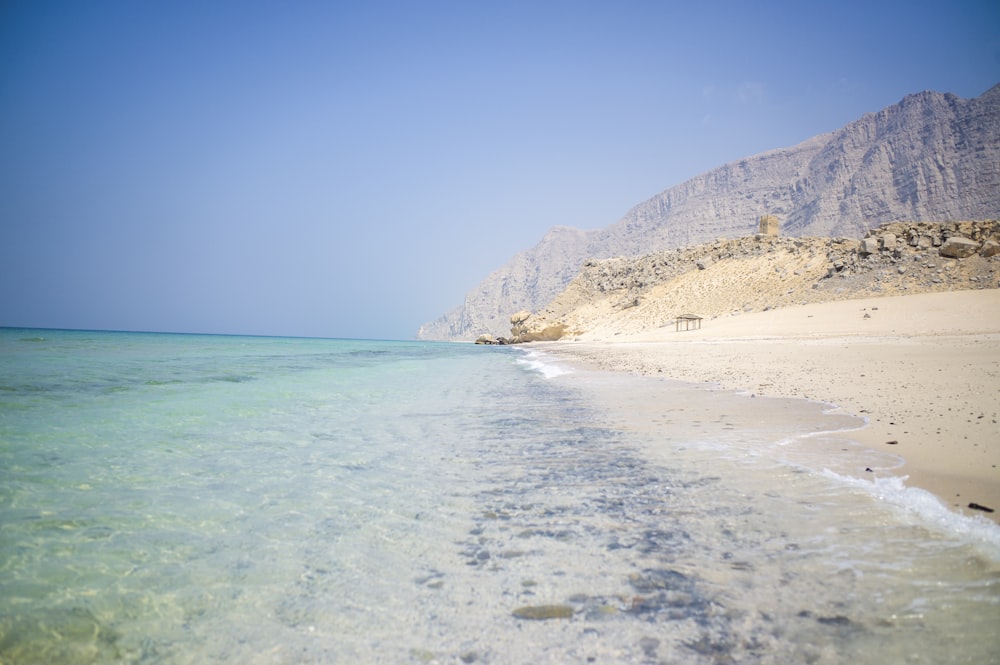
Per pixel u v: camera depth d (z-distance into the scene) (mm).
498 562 4457
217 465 7703
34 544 4891
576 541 4836
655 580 4039
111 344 57688
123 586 4137
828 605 3574
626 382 19422
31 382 18000
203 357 36906
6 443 8844
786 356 26703
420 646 3297
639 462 7539
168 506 5938
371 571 4352
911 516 5004
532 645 3268
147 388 16969
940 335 34406
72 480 6879
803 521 5039
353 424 11133
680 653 3125
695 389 16141
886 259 64875
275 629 3533
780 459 7289
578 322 105250
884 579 3881
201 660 3221
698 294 83312
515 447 8805
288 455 8336
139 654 3297
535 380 21906
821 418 10141
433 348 89062
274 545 4891
